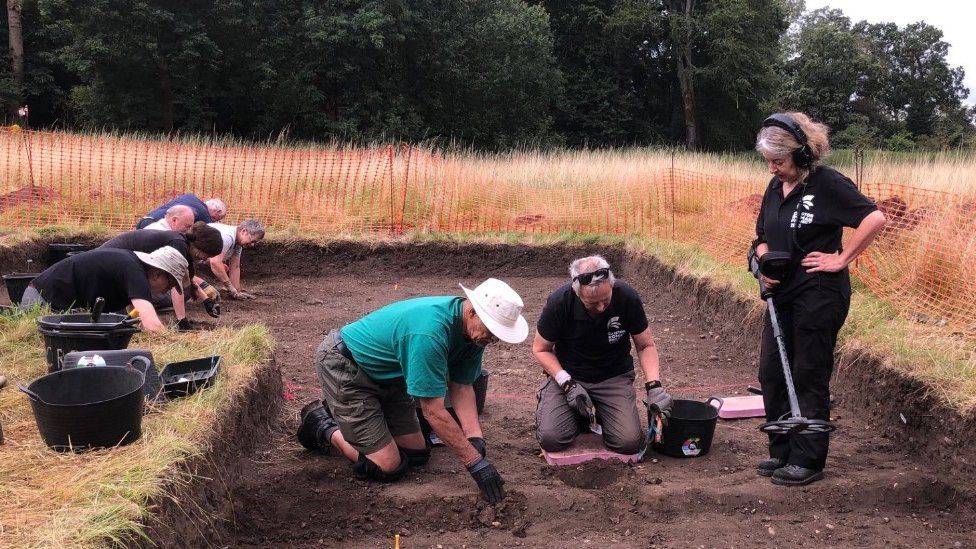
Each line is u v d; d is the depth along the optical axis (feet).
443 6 93.91
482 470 12.15
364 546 11.42
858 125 138.00
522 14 101.04
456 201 38.83
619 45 124.47
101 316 13.94
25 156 41.42
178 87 86.94
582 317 13.82
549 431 13.89
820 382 12.87
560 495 12.62
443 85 97.86
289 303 28.02
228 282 27.50
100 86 82.74
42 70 94.32
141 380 11.17
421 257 34.76
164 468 10.18
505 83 99.96
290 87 85.76
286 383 18.66
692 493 12.73
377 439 12.87
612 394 14.24
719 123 128.06
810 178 12.61
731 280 24.58
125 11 76.13
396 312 12.28
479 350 12.68
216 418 12.41
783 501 12.64
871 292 21.42
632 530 11.87
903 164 43.32
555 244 35.29
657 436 14.44
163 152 43.65
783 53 188.85
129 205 36.47
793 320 13.04
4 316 16.01
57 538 8.39
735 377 20.06
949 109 168.76
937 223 21.58
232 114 95.25
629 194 39.06
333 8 85.92
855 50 144.36
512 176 45.11
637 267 32.96
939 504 12.99
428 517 12.14
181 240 18.38
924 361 15.48
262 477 13.28
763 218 13.64
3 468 10.08
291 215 37.29
